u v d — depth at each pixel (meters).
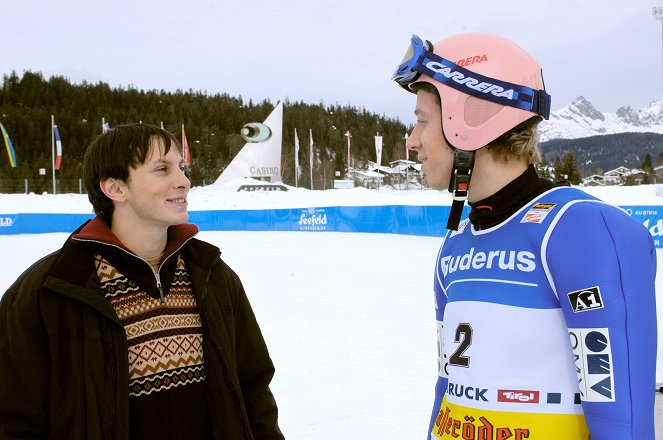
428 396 4.15
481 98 1.35
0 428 1.49
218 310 1.79
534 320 1.25
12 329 1.53
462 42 1.41
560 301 1.22
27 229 24.72
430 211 19.66
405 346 5.54
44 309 1.54
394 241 18.20
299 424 3.68
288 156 69.31
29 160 69.12
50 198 33.50
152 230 1.75
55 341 1.53
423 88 1.47
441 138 1.44
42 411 1.54
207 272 1.80
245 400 1.94
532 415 1.24
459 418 1.33
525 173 1.36
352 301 7.94
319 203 30.64
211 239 20.20
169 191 1.73
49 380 1.54
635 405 1.11
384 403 4.02
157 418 1.64
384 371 4.75
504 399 1.26
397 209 21.11
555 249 1.22
